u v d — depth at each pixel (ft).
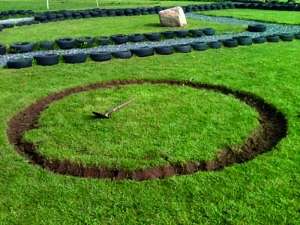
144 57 50.65
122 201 21.90
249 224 20.12
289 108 33.81
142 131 29.76
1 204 21.66
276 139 29.53
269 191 22.68
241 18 84.99
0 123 31.30
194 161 25.93
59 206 21.50
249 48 55.98
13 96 36.91
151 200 21.94
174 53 52.75
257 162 25.58
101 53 48.85
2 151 27.02
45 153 26.71
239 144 28.17
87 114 32.91
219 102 35.40
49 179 23.85
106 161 25.67
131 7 105.70
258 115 33.22
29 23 78.43
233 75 42.91
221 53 52.90
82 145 27.78
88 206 21.52
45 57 46.62
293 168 24.95
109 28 72.43
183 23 73.67
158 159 26.00
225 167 25.13
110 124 30.94
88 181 23.66
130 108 33.94
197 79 41.52
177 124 30.91
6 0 127.03
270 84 39.96
